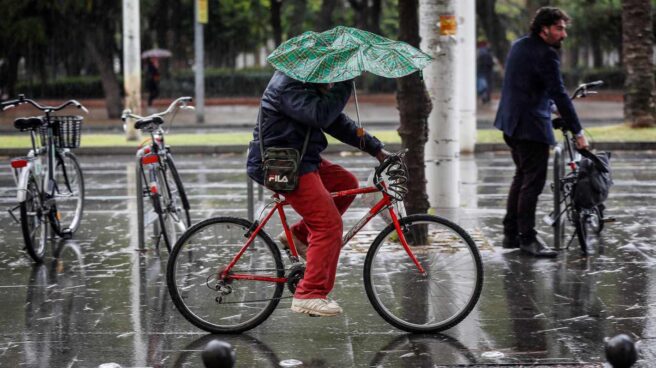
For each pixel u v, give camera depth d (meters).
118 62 102.50
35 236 19.27
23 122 19.73
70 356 13.02
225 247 14.11
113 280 17.56
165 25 90.25
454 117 23.81
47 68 85.88
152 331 14.23
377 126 59.53
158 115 20.06
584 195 19.09
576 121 18.33
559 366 12.30
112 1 67.75
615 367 9.59
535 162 18.84
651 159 37.53
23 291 16.78
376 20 86.50
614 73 84.62
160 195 19.66
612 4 85.81
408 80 19.64
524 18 98.25
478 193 28.73
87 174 35.28
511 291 16.30
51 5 66.31
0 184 32.09
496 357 12.75
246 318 14.09
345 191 13.90
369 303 15.63
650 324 14.27
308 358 12.84
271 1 87.44
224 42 96.06
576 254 19.27
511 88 18.69
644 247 19.88
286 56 12.81
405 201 19.94
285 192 13.24
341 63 12.65
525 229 19.12
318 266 13.40
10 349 13.34
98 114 73.81
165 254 19.88
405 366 12.45
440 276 14.00
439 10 22.70
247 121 64.81
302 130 13.21
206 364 9.75
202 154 43.50
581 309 15.13
